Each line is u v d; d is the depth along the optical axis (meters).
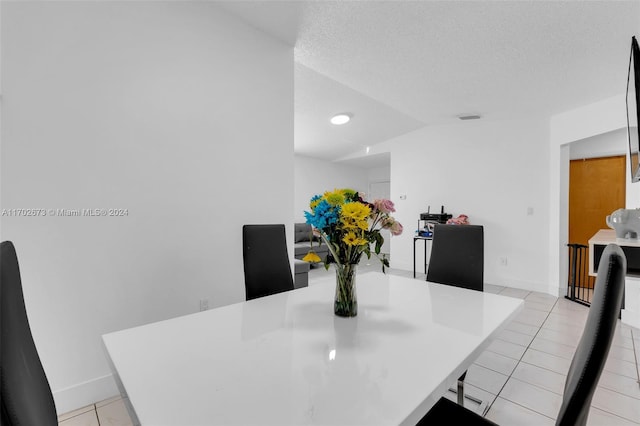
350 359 0.86
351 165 7.58
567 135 3.68
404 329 1.08
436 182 4.93
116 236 1.74
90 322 1.66
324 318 1.20
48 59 1.52
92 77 1.65
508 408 1.64
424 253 5.10
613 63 2.50
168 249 1.94
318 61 2.76
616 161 4.00
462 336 1.02
